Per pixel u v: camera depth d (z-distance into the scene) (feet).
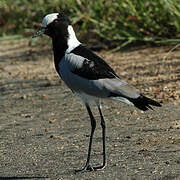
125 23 56.39
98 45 58.85
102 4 58.90
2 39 70.23
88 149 32.27
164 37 54.65
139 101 28.73
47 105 43.09
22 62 59.26
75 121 38.37
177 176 26.58
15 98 46.24
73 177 27.96
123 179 26.81
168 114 37.37
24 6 71.00
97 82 29.63
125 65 50.62
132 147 31.73
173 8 50.93
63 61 30.76
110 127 36.11
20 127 38.24
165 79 45.11
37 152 32.48
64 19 31.32
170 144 31.60
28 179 28.14
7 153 32.86
